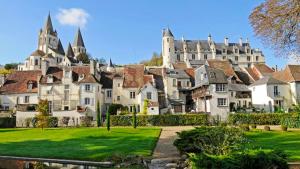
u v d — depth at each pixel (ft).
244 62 519.19
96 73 267.80
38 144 126.11
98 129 172.96
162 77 291.38
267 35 99.76
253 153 54.29
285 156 55.83
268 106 256.11
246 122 206.90
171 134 152.05
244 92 278.67
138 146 114.01
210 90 239.09
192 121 209.87
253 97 276.00
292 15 93.09
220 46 526.57
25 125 221.25
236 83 291.79
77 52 600.80
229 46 531.09
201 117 211.00
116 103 265.54
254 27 101.86
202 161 53.78
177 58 510.99
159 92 270.46
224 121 216.13
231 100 271.49
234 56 519.60
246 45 536.42
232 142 74.95
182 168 80.28
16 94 260.83
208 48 517.55
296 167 75.15
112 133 154.51
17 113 222.69
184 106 267.59
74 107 251.60
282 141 122.62
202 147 78.89
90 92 252.42
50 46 543.39
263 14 98.84
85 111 228.43
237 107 263.70
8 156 102.58
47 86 256.73
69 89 254.68
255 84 274.36
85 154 101.55
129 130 167.43
